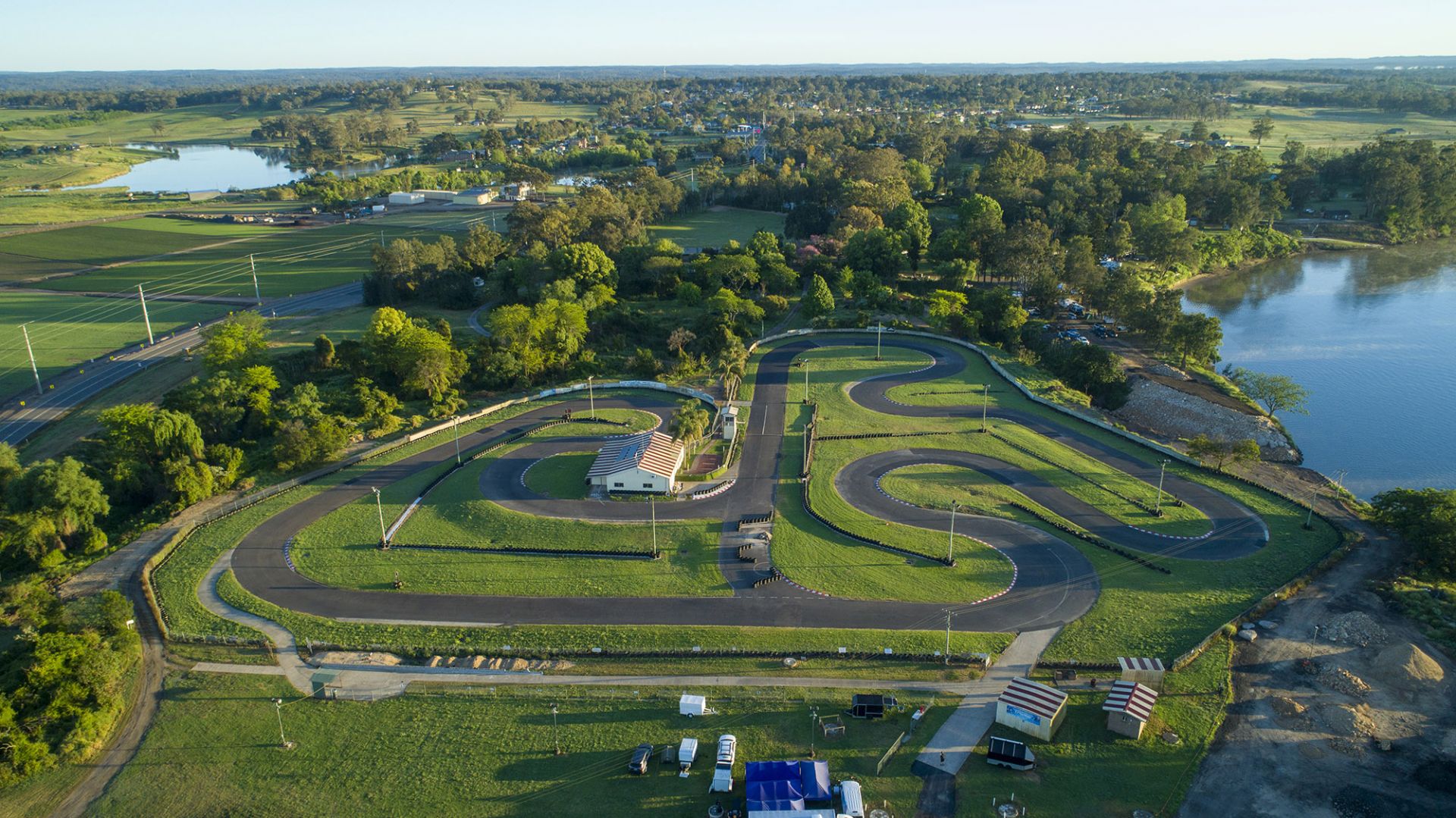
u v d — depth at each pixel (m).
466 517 119.56
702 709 80.88
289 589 103.31
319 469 135.50
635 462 125.12
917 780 72.50
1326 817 67.38
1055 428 147.25
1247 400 165.50
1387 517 105.00
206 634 94.94
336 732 80.25
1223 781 71.25
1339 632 89.56
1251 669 84.81
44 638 81.50
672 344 190.50
